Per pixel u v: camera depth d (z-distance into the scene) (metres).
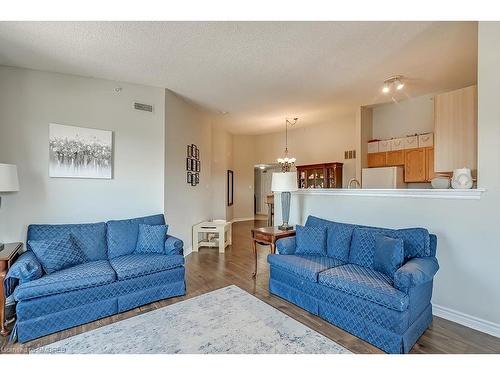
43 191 3.19
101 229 3.16
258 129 7.90
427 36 2.73
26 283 2.23
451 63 3.42
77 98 3.41
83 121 3.43
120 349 2.01
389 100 5.14
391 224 2.95
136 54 2.94
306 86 4.16
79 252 2.85
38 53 2.82
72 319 2.35
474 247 2.33
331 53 3.07
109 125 3.61
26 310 2.17
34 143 3.15
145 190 3.89
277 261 2.95
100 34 2.51
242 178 9.12
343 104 5.30
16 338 2.16
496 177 2.21
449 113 3.71
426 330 2.27
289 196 3.74
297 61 3.25
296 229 3.29
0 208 2.96
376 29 2.58
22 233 3.07
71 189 3.35
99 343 2.10
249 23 2.43
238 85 4.03
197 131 5.57
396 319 1.92
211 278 3.59
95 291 2.48
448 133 3.71
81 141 3.41
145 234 3.26
